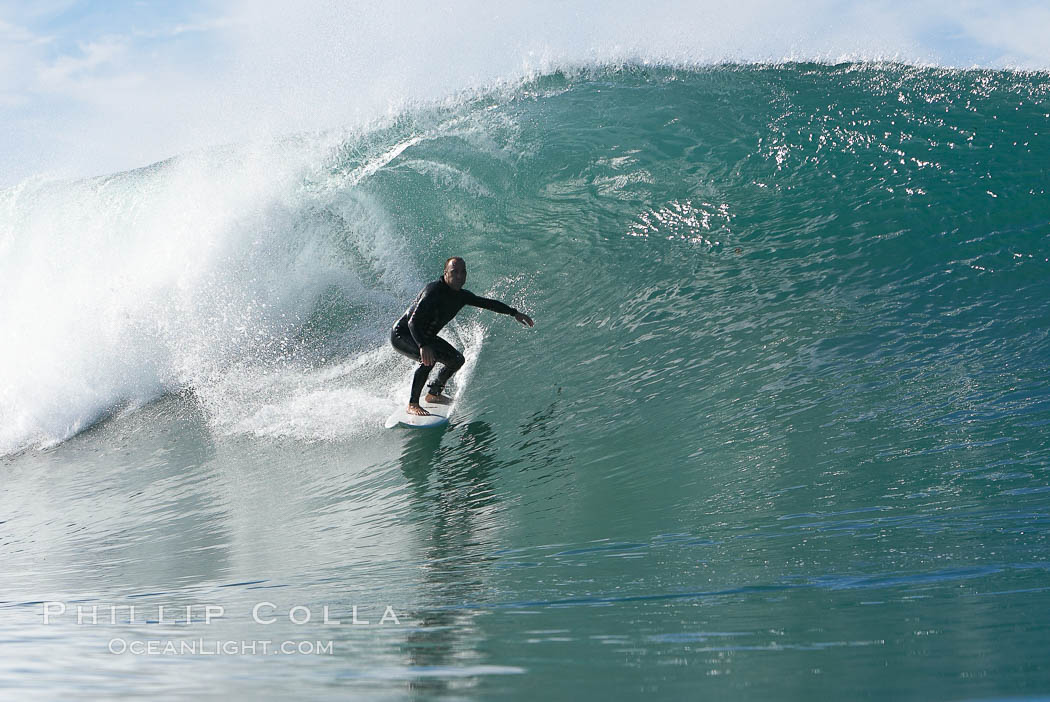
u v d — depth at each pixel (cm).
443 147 4166
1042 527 876
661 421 1923
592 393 2300
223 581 1230
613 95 4481
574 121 4247
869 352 2016
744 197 3375
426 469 2041
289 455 2459
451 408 2497
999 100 3681
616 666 462
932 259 2603
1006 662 401
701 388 2073
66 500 2452
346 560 1315
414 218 3822
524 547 1203
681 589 777
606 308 2925
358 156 4188
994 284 2336
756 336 2331
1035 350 1817
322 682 445
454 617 729
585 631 607
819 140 3569
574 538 1218
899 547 862
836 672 408
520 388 2505
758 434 1653
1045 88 3825
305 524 1748
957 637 481
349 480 2105
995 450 1277
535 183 3878
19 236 3838
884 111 3706
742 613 636
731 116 3991
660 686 404
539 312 3053
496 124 4322
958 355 1877
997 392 1591
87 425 3222
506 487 1745
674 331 2575
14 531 2189
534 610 738
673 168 3697
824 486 1256
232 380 3228
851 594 673
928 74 4306
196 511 2069
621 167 3812
